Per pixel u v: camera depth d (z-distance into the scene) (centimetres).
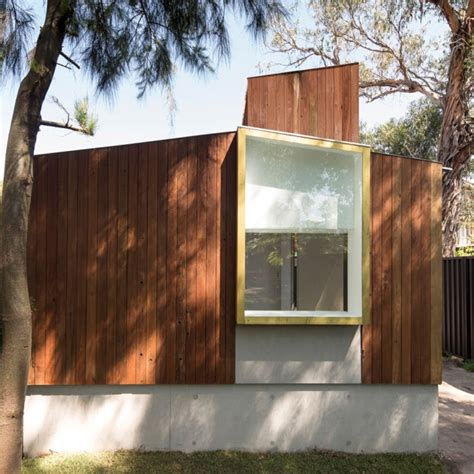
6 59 349
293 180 401
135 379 380
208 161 390
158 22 378
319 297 399
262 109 438
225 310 385
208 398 386
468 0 888
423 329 398
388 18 1072
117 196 390
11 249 288
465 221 1330
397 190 404
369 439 390
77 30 340
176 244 387
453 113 938
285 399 388
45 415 383
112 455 373
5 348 285
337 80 436
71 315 384
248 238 391
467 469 362
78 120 331
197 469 354
